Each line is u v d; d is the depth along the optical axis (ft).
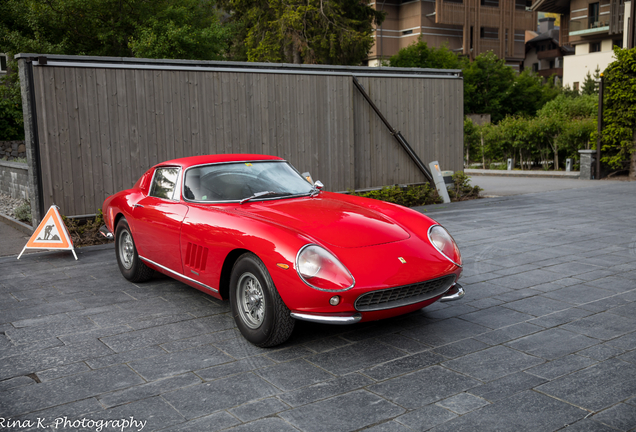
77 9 59.36
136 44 58.65
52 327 13.10
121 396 9.33
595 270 17.56
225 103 30.12
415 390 9.30
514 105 119.14
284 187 15.03
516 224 27.14
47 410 8.87
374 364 10.50
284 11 87.15
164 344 11.85
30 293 16.33
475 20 143.54
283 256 10.53
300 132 32.81
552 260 19.13
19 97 60.39
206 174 14.89
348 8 93.09
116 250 17.94
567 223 27.04
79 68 25.72
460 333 12.13
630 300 14.26
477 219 29.12
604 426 7.95
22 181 35.01
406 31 144.15
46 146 25.14
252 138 31.17
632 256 19.45
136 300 15.39
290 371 10.26
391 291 10.80
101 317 13.83
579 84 127.24
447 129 39.96
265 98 31.40
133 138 27.55
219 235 12.12
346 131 34.53
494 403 8.75
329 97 33.68
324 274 10.30
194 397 9.23
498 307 13.98
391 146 37.22
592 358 10.50
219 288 12.53
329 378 9.90
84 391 9.56
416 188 37.11
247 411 8.68
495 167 74.95
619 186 45.34
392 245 11.46
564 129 63.93
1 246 24.23
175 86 28.53
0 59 66.23
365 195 34.86
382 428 8.03
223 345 11.75
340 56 88.22
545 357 10.62
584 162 53.42
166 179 15.76
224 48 73.92
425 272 11.14
